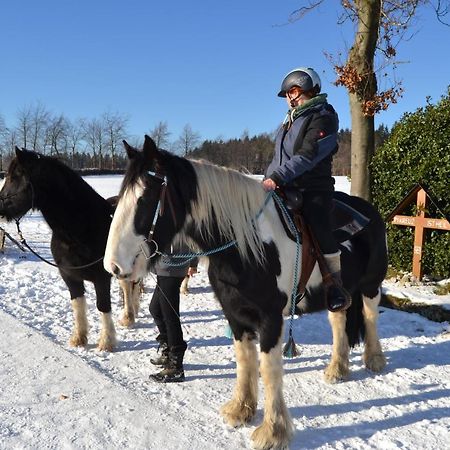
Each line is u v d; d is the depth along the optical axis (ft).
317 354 15.33
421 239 21.20
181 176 9.55
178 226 9.55
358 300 13.98
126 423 10.85
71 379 13.11
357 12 24.23
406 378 13.42
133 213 8.95
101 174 141.18
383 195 23.86
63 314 19.49
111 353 15.39
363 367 14.33
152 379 13.25
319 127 10.55
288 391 12.69
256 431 10.09
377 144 32.96
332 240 11.00
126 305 18.07
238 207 9.89
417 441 10.19
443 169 20.65
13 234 42.09
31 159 14.88
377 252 13.75
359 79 23.61
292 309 11.04
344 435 10.49
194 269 16.48
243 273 9.84
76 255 15.05
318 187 10.93
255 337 11.21
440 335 16.72
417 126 22.16
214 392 12.57
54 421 10.88
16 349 15.21
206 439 10.26
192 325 18.34
